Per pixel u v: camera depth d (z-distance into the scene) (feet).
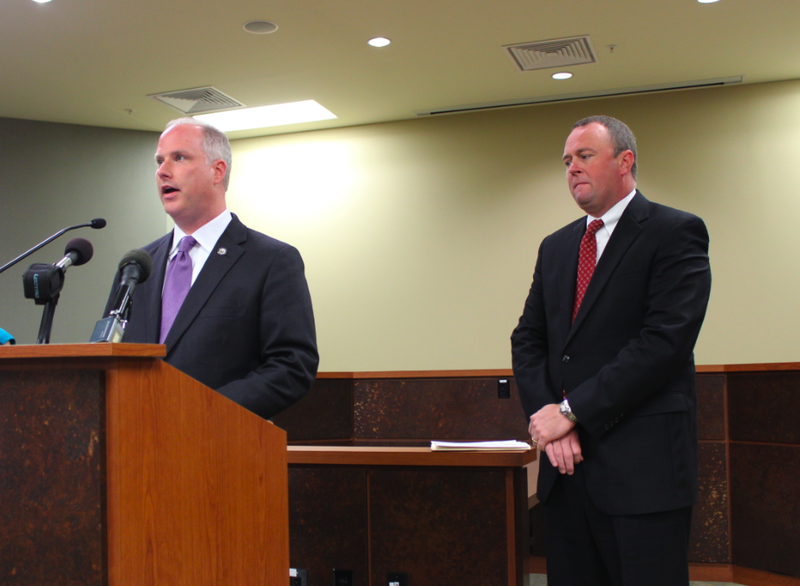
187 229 5.90
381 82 16.76
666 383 5.28
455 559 6.20
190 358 5.32
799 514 11.16
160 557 3.12
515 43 14.75
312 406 13.80
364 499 6.53
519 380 5.94
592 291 5.53
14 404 3.11
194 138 5.70
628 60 15.72
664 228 5.42
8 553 3.07
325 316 19.99
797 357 16.74
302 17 13.47
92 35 13.96
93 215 18.74
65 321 18.03
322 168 20.35
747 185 17.28
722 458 12.35
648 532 5.06
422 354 19.25
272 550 3.85
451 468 6.26
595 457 5.21
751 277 17.11
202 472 3.42
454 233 19.24
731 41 14.80
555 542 5.61
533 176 18.78
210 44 14.48
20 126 18.33
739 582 12.00
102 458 2.94
